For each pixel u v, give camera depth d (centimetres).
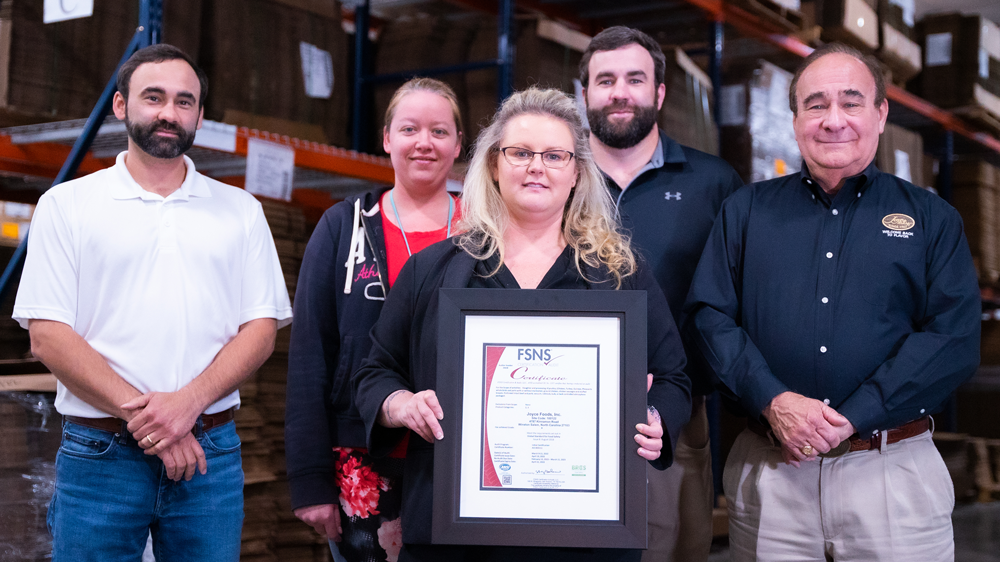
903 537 182
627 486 132
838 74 190
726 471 208
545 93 156
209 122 274
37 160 301
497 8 404
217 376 181
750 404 186
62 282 174
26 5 264
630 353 134
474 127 366
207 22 300
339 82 346
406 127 205
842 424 175
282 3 324
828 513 185
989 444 594
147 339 177
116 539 175
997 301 657
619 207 224
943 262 185
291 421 196
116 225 178
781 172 424
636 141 227
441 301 136
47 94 267
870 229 189
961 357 179
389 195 214
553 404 135
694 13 421
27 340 277
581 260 152
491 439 135
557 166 148
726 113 412
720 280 203
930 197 191
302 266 206
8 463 229
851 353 185
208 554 183
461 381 135
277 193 292
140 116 180
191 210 187
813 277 191
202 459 178
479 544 132
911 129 629
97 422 175
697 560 225
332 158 322
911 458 185
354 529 192
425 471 144
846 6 457
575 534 132
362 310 195
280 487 302
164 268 180
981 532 470
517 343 136
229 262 189
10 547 226
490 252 150
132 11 286
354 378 158
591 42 232
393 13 425
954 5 687
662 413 146
